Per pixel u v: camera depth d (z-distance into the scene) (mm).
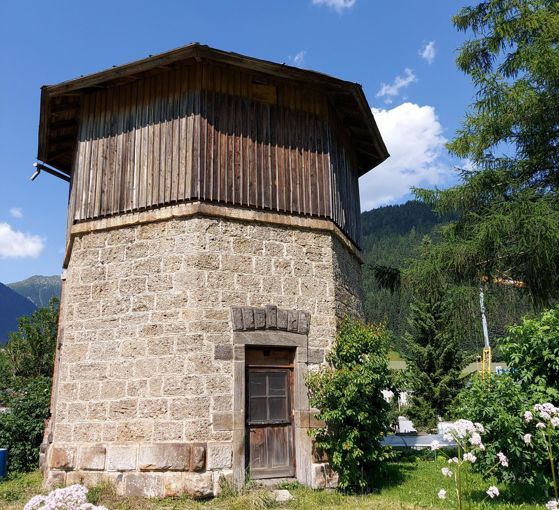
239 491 7750
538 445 6383
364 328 9273
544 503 6633
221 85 9453
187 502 7430
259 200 9281
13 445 11789
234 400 8125
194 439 7812
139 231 9055
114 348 8672
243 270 8820
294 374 8820
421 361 25141
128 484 7867
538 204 10094
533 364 7215
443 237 12406
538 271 10375
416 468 10578
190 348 8172
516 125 11305
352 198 11867
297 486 8180
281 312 8891
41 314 18578
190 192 8766
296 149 9945
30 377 17250
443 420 23438
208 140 9086
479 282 11344
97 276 9172
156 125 9406
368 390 8320
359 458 8367
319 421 8719
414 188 12445
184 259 8578
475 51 12594
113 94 9984
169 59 8828
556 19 10766
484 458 6660
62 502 3131
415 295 12188
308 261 9484
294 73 9508
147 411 8141
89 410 8547
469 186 11633
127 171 9430
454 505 6941
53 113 10828
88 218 9539
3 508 7645
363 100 10617
